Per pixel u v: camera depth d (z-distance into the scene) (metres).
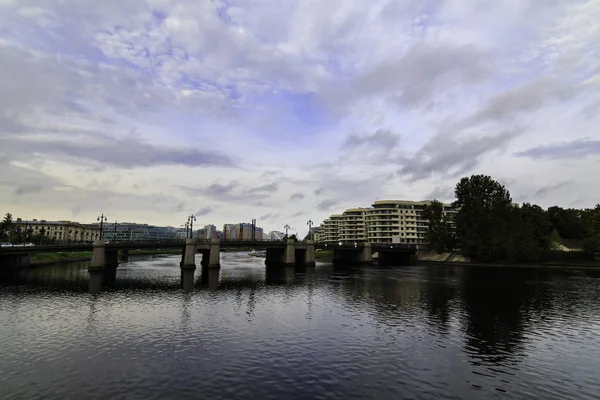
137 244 92.06
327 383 20.62
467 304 45.44
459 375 22.05
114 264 104.88
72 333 31.12
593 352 26.66
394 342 28.72
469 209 132.12
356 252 143.38
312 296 51.81
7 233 122.38
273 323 34.91
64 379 21.09
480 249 124.44
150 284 64.44
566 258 121.31
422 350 26.81
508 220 122.88
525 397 19.14
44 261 110.00
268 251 128.88
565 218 158.88
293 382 20.77
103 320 35.97
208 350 26.47
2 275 77.38
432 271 98.06
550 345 28.30
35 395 18.92
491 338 30.06
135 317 37.38
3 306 43.16
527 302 46.94
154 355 25.38
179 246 95.56
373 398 18.75
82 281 67.75
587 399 18.95
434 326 33.94
